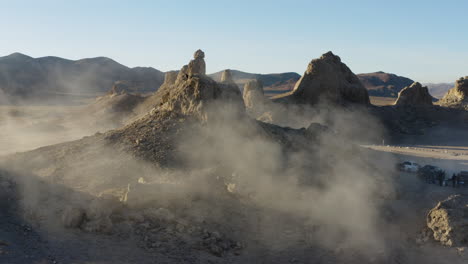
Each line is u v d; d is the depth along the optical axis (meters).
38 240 14.41
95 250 14.24
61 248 14.00
